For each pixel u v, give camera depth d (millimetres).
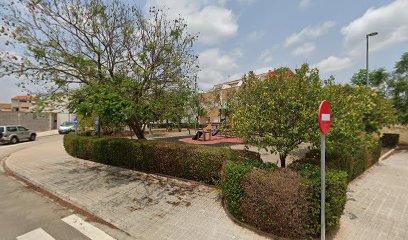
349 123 3846
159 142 6555
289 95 3750
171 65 7211
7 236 3143
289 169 3490
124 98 5980
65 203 4484
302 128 3662
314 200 2875
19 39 5656
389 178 6285
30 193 5113
